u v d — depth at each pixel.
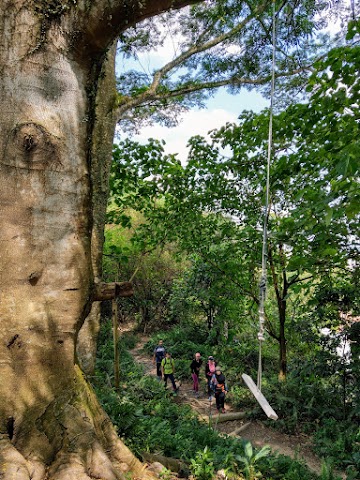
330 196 3.79
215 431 6.08
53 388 2.76
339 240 5.09
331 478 5.68
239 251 10.21
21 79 2.66
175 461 3.96
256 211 9.69
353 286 8.69
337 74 4.10
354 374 9.04
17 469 2.29
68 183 2.86
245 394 10.21
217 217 10.59
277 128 5.17
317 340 9.77
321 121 4.80
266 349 13.25
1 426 2.52
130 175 9.80
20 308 2.68
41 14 2.71
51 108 2.77
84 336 6.05
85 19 2.75
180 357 14.64
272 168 6.04
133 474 2.99
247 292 10.71
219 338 15.45
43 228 2.76
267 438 8.30
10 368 2.61
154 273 19.61
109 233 16.02
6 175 2.65
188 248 10.91
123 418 4.47
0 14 2.65
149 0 2.79
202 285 15.24
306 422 8.84
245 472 4.36
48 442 2.60
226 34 7.79
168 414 6.95
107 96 6.55
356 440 7.59
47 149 2.71
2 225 2.65
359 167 3.22
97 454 2.63
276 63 7.79
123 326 20.92
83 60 2.97
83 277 2.99
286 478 4.90
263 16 6.99
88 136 3.08
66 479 2.39
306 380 9.88
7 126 2.64
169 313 19.31
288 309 12.80
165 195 10.23
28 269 2.71
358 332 8.66
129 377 9.90
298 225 4.41
